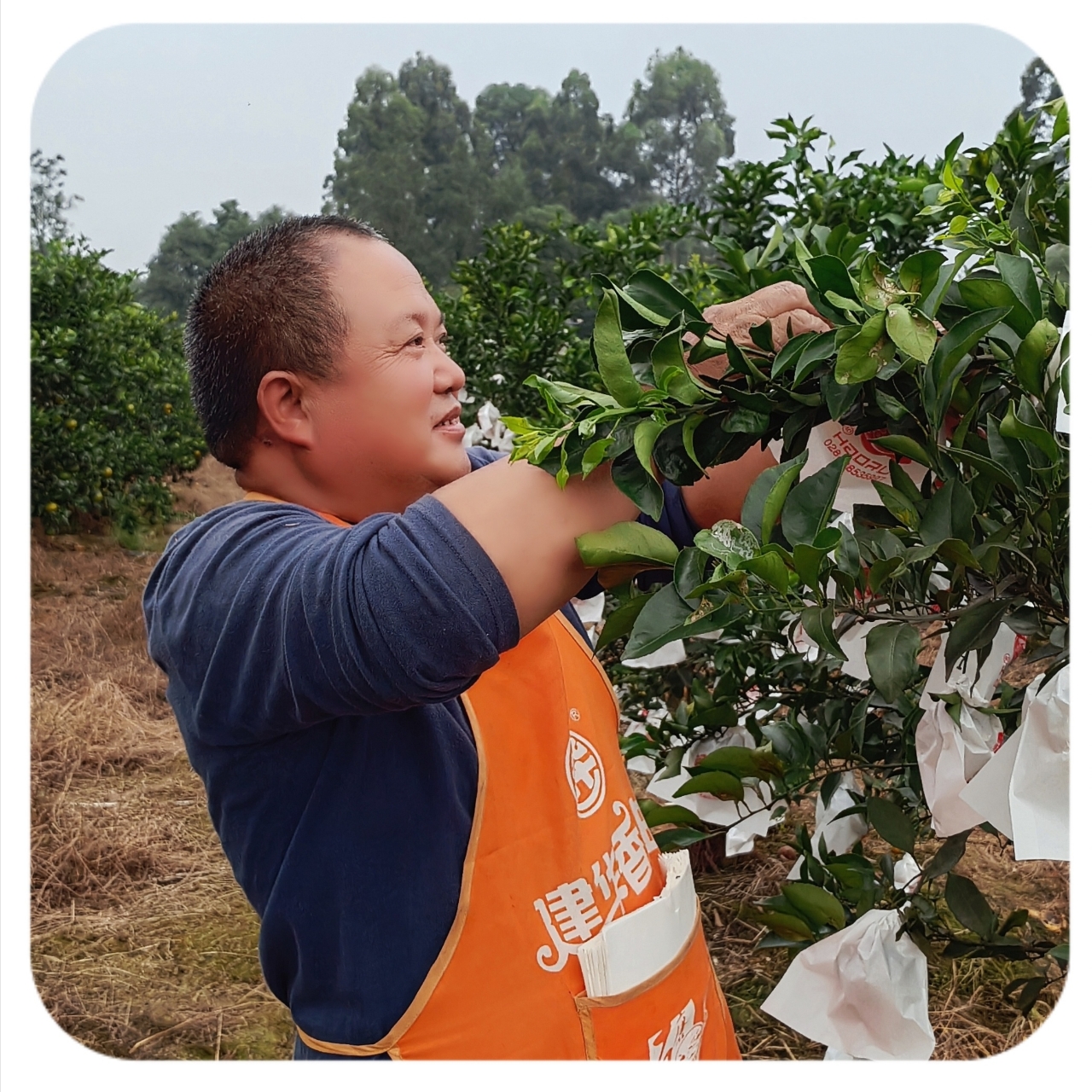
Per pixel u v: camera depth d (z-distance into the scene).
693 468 0.72
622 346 0.69
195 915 2.65
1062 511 0.75
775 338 0.79
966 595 0.80
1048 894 2.12
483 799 0.90
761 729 1.45
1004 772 0.81
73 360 4.82
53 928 2.57
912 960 1.05
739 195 2.11
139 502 5.13
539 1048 0.90
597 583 1.10
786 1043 1.88
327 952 0.88
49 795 3.18
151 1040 2.15
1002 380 0.80
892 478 0.77
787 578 0.64
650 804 1.30
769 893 2.28
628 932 0.94
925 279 0.70
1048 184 1.02
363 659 0.66
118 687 3.85
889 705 1.16
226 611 0.76
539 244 2.77
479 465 1.16
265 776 0.86
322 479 0.92
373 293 0.88
